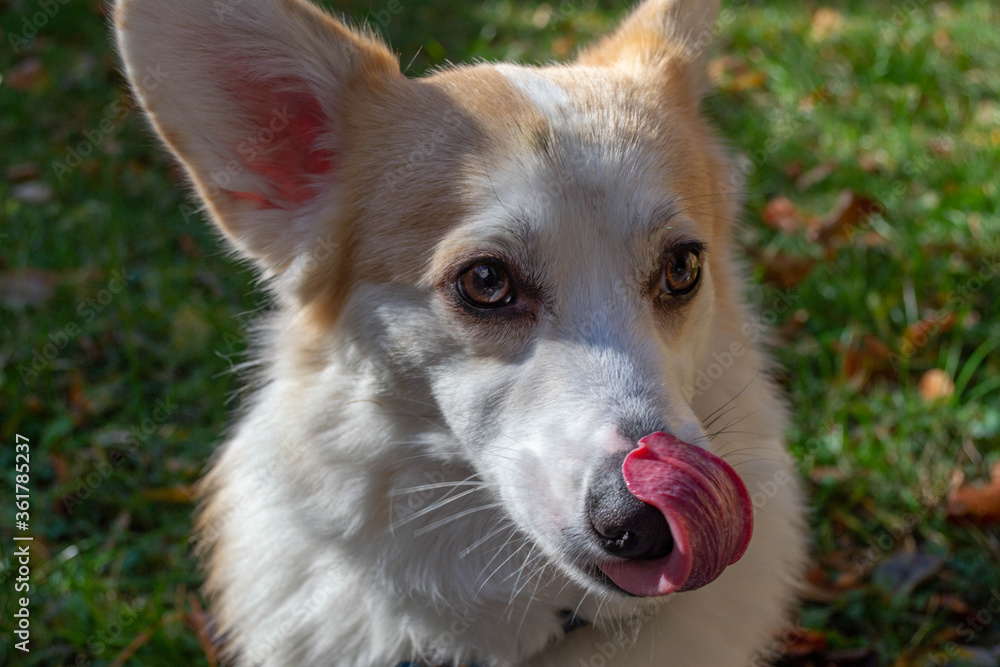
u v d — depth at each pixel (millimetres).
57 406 831
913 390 834
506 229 597
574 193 598
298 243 643
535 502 584
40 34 1384
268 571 656
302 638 648
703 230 633
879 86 1231
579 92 624
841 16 1463
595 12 1604
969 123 1139
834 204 1041
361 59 645
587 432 576
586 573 579
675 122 639
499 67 645
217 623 716
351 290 627
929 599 735
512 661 642
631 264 603
